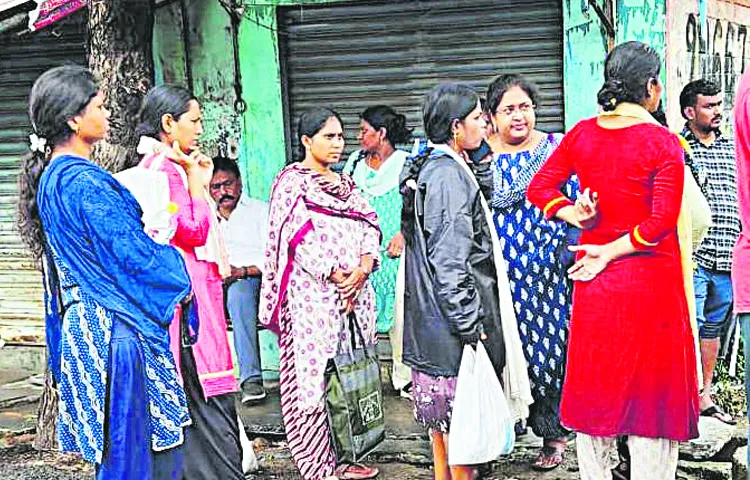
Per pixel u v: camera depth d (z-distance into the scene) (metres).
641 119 3.46
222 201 5.77
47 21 4.92
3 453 5.21
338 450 4.23
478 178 4.09
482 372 3.80
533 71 5.87
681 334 3.48
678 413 3.46
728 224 4.99
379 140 5.75
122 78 4.88
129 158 4.66
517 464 4.74
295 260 4.24
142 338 3.27
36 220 3.38
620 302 3.46
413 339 3.92
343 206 4.30
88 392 3.24
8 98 6.61
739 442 4.76
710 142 5.05
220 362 4.00
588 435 3.61
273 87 6.20
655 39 5.53
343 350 4.25
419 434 5.19
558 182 3.74
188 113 3.92
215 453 3.98
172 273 3.31
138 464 3.25
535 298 4.45
